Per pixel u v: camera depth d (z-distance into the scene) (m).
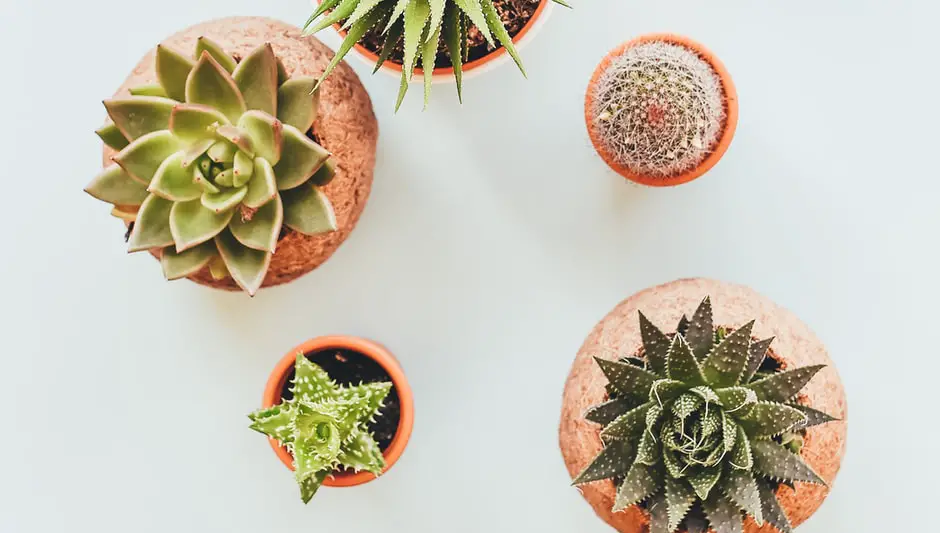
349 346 0.59
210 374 0.64
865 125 0.62
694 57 0.58
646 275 0.63
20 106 0.63
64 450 0.64
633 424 0.51
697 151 0.57
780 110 0.62
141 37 0.63
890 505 0.62
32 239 0.64
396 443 0.58
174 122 0.51
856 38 0.62
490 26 0.53
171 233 0.53
